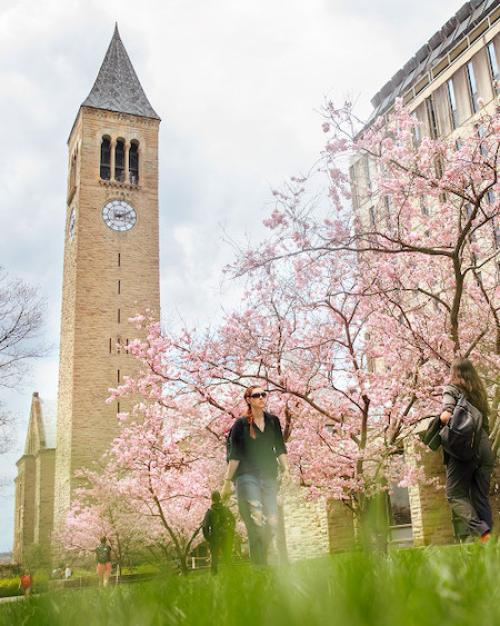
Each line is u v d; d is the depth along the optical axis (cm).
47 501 6750
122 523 3650
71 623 165
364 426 1531
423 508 2288
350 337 1622
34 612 199
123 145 6094
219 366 1692
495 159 1341
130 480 2764
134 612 146
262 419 784
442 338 1498
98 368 5344
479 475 652
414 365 1548
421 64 3978
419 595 112
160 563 288
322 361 1639
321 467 1531
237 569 280
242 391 1770
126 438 2117
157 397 1845
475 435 646
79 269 5559
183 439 1939
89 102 6034
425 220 1628
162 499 2303
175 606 153
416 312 1593
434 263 1636
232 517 598
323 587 145
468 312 1591
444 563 179
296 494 1733
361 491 1481
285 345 1661
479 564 179
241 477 761
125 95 6247
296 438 1642
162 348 1758
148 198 5956
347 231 1387
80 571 4091
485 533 635
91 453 5138
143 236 5828
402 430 1541
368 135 1495
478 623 97
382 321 1588
